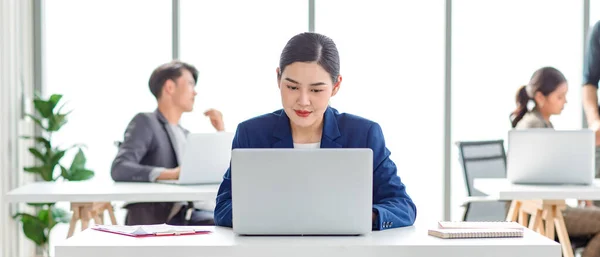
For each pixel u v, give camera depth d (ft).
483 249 7.36
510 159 14.01
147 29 19.49
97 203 14.33
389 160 8.92
